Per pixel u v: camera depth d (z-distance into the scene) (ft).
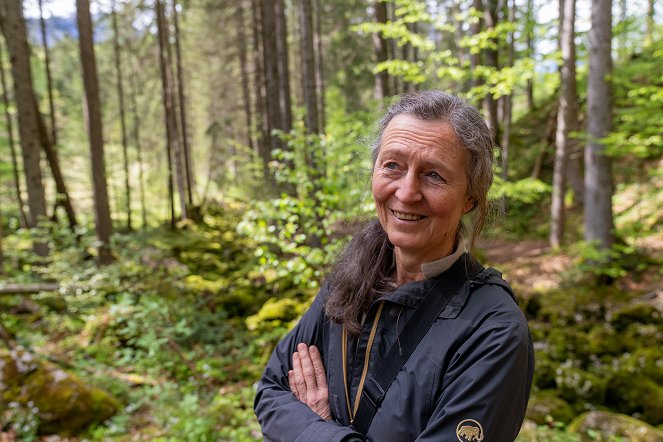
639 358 19.57
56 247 33.01
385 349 3.50
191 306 24.75
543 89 70.95
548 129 44.91
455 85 27.35
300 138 17.85
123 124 64.64
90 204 70.03
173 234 59.31
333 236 17.22
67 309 26.84
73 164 66.64
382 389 3.38
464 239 3.82
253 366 20.83
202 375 19.65
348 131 23.07
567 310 25.03
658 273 27.20
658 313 22.99
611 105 27.61
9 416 14.90
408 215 3.53
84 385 16.37
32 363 16.31
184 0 72.59
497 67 30.04
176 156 69.82
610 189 28.12
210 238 57.47
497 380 3.03
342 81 70.64
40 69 63.62
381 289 3.81
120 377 19.13
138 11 72.95
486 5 29.76
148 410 16.75
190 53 98.02
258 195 36.32
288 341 4.34
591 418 15.53
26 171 35.40
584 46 31.58
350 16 69.72
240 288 30.63
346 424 3.62
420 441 3.04
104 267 29.45
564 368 19.42
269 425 3.88
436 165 3.43
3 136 50.70
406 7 22.49
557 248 33.40
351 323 3.73
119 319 20.86
